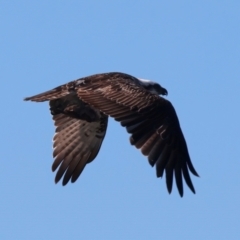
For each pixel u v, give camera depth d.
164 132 14.90
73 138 17.81
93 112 17.16
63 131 17.80
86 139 17.81
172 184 14.86
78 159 17.83
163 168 14.82
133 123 14.73
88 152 17.84
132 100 14.97
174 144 14.96
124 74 16.80
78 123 17.70
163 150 14.86
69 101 16.83
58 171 17.72
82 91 15.41
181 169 14.99
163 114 14.96
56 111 17.12
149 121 14.85
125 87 15.29
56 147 17.78
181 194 14.92
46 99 15.88
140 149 14.70
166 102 15.09
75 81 15.95
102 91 15.29
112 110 14.82
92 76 16.02
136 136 14.72
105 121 17.53
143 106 14.89
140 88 15.29
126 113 14.78
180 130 15.07
